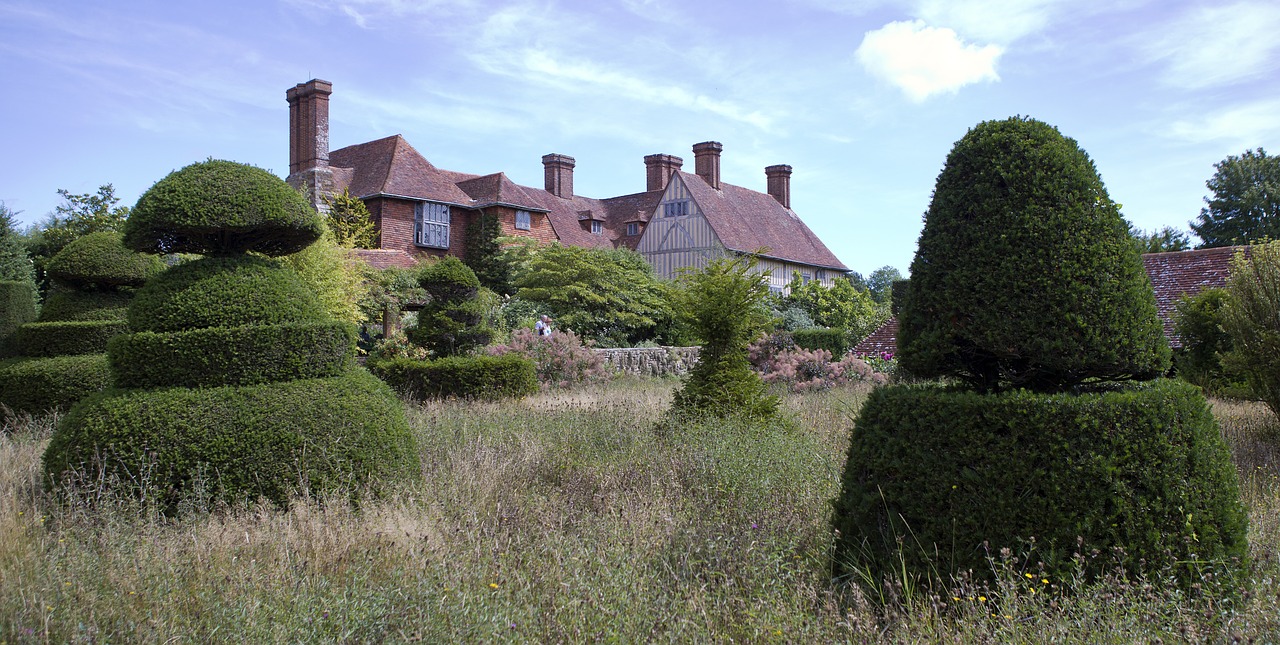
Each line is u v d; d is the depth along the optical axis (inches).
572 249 898.1
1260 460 259.1
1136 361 136.9
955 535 132.0
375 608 120.0
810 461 221.0
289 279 233.9
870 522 143.2
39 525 168.1
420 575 132.3
